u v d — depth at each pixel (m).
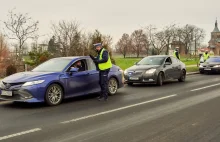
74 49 24.52
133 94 11.23
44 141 5.31
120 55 75.88
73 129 6.11
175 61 15.96
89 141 5.29
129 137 5.53
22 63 20.17
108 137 5.53
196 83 15.23
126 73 14.36
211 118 7.05
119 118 7.11
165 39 38.97
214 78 18.22
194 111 7.88
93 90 10.18
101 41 24.38
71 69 9.33
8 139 5.43
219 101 9.46
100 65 9.66
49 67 9.66
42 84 8.52
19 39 22.27
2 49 20.30
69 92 9.36
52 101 8.82
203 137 5.51
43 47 24.47
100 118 7.12
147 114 7.54
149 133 5.79
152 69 13.95
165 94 11.16
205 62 23.25
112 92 11.06
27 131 5.96
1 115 7.48
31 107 8.56
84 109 8.25
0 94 8.67
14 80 8.49
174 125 6.40
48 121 6.82
